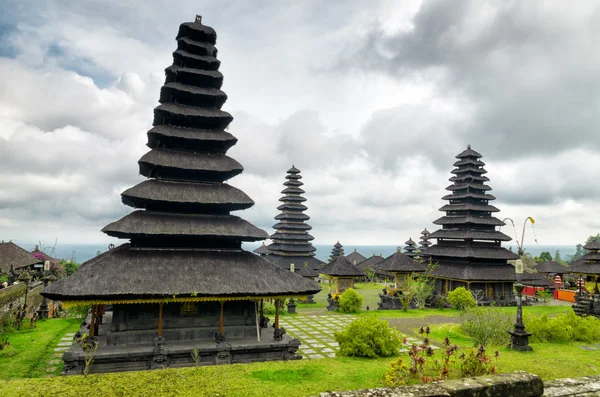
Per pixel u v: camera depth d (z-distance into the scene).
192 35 30.97
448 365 15.85
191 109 29.30
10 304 32.38
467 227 60.03
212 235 25.67
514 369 16.02
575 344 23.25
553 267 79.56
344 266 53.38
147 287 21.98
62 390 11.57
